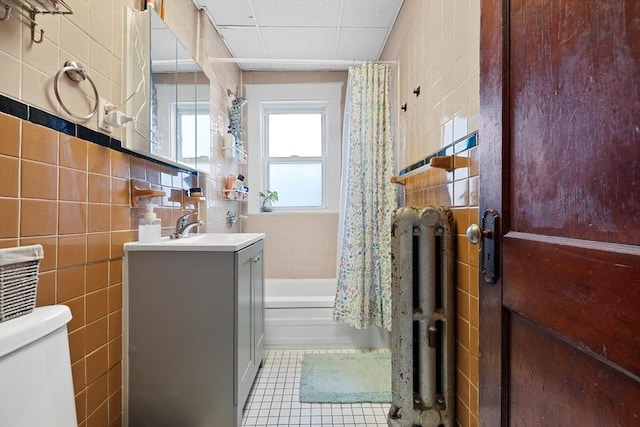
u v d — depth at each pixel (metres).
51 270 0.97
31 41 0.90
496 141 0.75
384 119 2.41
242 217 3.00
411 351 1.35
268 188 3.30
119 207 1.32
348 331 2.32
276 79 3.17
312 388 1.78
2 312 0.75
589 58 0.50
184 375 1.37
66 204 1.03
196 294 1.37
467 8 1.23
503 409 0.72
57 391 0.81
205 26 2.17
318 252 3.16
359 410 1.61
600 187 0.48
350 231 2.35
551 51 0.58
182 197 1.92
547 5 0.59
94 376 1.17
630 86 0.43
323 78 3.17
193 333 1.37
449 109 1.40
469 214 1.22
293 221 3.16
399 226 1.37
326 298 2.38
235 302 1.37
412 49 1.93
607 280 0.46
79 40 1.09
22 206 0.88
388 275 2.23
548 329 0.58
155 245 1.36
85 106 1.12
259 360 1.91
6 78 0.83
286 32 2.44
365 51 2.75
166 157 1.61
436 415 1.32
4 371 0.67
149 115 1.42
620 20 0.45
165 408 1.37
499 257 0.73
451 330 1.33
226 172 2.68
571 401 0.53
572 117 0.53
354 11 2.19
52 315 0.83
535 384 0.62
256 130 3.18
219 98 2.50
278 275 3.15
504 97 0.72
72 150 1.06
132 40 1.38
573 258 0.52
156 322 1.37
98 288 1.19
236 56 2.83
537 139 0.62
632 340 0.42
